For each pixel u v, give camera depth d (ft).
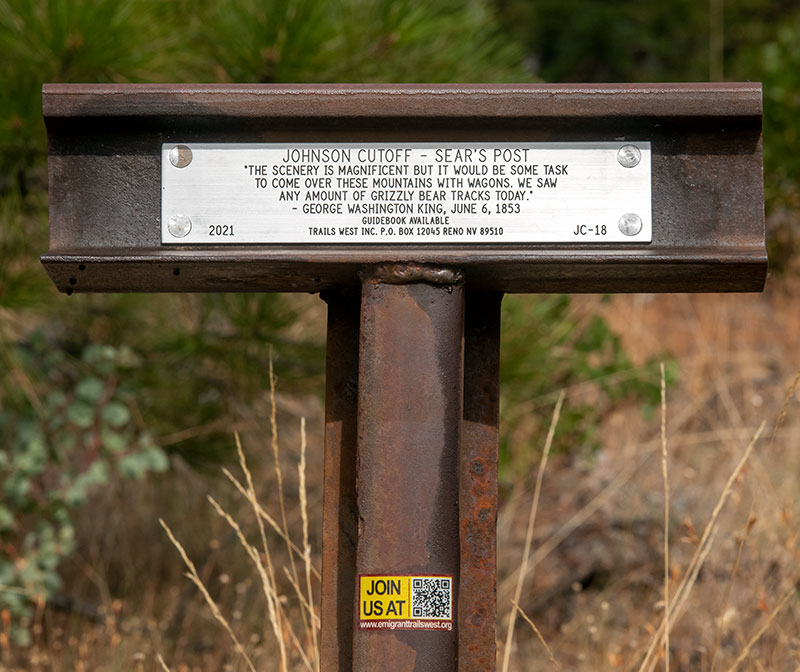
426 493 5.54
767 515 12.48
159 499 14.61
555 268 5.69
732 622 10.64
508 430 13.64
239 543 13.34
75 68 9.63
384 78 10.64
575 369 14.51
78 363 11.80
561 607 12.99
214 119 5.67
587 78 31.14
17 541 12.18
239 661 10.73
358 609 5.49
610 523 14.33
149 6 9.80
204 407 12.44
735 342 20.16
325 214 5.67
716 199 5.63
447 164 5.66
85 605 12.20
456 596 5.50
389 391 5.59
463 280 5.68
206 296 11.60
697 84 5.61
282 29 9.91
